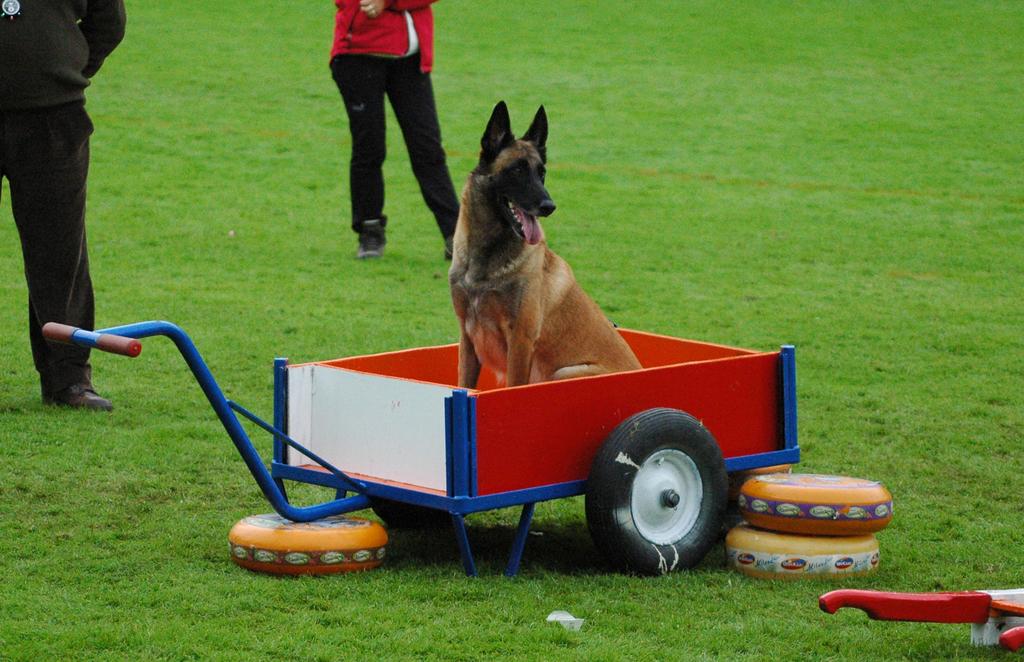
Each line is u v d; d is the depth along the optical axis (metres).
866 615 6.69
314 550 6.97
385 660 5.88
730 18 40.34
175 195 20.31
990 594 6.27
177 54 32.91
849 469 9.54
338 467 7.74
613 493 6.99
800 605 6.82
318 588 6.79
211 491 8.66
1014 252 18.28
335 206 20.16
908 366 12.60
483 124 27.05
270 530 7.04
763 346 13.24
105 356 12.05
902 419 10.83
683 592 6.96
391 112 27.70
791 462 7.98
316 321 13.59
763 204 21.08
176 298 14.42
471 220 8.73
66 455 9.20
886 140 26.56
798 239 18.81
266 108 27.72
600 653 6.00
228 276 15.69
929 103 30.27
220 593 6.69
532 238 8.48
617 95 30.48
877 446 10.12
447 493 6.88
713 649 6.16
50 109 9.85
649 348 9.36
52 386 10.40
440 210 16.61
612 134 26.58
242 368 11.79
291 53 33.94
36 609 6.41
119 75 30.06
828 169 24.00
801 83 32.31
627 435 7.05
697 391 7.58
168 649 5.93
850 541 7.29
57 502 8.27
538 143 8.95
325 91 29.72
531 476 7.05
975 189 22.55
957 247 18.53
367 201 16.73
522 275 8.56
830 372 12.35
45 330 6.32
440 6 41.16
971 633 6.36
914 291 15.98
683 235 18.86
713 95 30.77
